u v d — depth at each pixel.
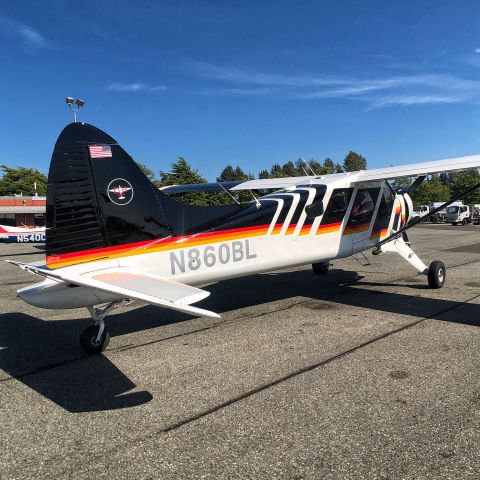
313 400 3.57
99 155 4.71
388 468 2.65
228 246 5.66
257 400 3.61
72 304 4.61
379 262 11.27
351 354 4.61
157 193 5.10
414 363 4.30
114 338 5.47
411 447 2.86
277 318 6.18
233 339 5.28
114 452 2.93
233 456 2.83
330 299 7.29
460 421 3.17
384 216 7.99
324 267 9.67
